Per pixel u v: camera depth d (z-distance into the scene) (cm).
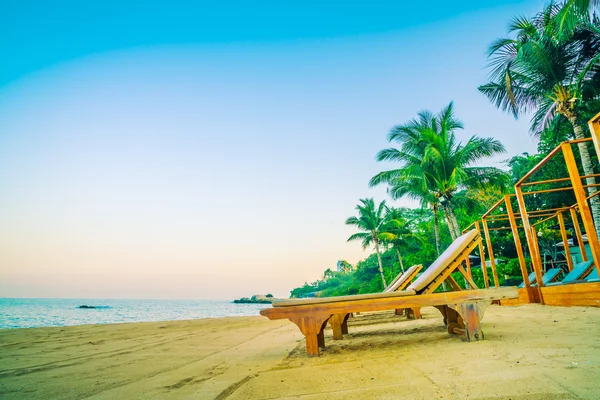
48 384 302
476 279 2359
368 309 348
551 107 1360
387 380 215
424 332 453
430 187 1869
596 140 530
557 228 2133
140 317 4203
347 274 10825
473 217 3027
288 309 358
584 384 168
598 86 1257
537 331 360
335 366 281
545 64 1223
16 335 832
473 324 336
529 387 172
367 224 3198
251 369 314
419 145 1867
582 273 855
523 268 884
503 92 1442
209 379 283
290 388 222
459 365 234
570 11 887
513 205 2422
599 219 1125
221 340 628
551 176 1833
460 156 1748
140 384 283
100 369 368
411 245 3522
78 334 835
